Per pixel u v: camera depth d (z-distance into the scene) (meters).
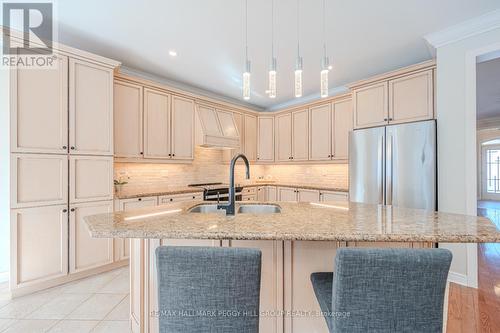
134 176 3.57
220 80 3.96
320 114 4.32
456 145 2.44
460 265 2.42
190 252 0.91
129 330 1.78
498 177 8.45
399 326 0.88
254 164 5.26
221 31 2.53
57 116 2.38
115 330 1.78
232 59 3.18
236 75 3.74
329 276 1.35
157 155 3.49
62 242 2.41
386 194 2.88
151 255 1.53
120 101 3.07
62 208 2.41
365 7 2.14
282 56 3.09
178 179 4.16
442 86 2.54
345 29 2.48
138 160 3.27
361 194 3.14
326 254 1.46
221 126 4.34
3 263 2.48
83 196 2.55
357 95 3.39
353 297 0.88
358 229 1.19
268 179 5.60
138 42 2.76
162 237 1.14
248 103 5.29
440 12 2.20
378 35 2.60
